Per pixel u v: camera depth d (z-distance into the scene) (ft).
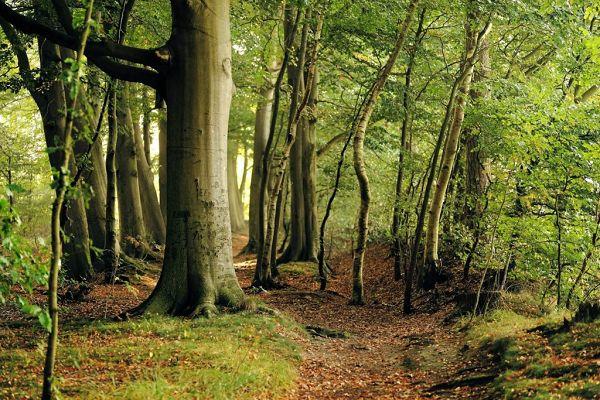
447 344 38.17
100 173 64.80
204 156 39.88
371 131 78.79
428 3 56.90
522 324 35.91
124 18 43.91
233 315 38.70
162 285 39.60
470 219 61.26
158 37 61.93
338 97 100.63
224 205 40.96
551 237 45.42
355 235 102.73
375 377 32.35
